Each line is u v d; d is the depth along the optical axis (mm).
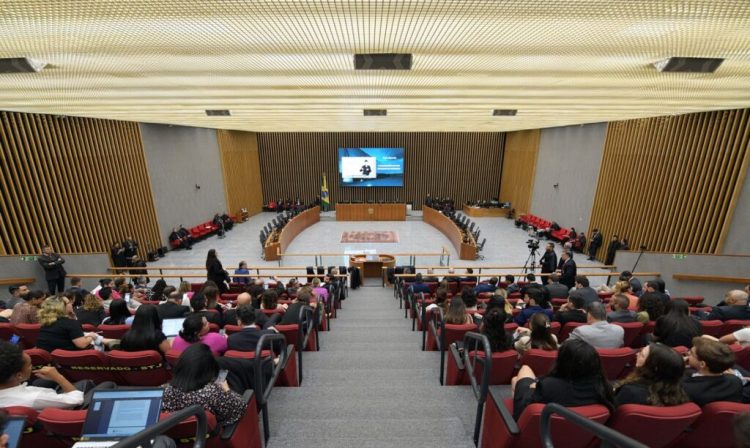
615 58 3639
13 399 2303
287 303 5973
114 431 1956
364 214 20859
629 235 12453
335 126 13906
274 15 2578
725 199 9258
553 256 8766
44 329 3387
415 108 7848
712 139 9750
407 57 3611
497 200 23828
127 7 2402
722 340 3594
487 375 2592
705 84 4891
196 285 8242
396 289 10195
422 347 5109
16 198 9359
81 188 11234
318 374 4160
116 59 3672
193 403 2104
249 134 21422
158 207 14273
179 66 4000
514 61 3818
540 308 4539
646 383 2084
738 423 1279
